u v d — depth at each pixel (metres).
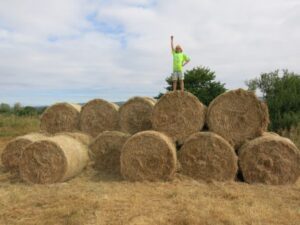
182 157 8.97
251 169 8.72
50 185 8.55
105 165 9.94
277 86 18.45
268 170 8.66
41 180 8.80
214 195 7.55
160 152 8.70
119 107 11.05
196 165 8.87
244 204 6.88
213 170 8.80
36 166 8.84
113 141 9.95
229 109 9.12
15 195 7.55
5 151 10.29
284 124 15.90
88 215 6.22
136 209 6.56
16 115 27.12
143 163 8.79
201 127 9.24
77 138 10.16
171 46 12.48
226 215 6.18
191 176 8.89
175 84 12.45
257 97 9.02
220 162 8.77
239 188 8.12
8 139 17.86
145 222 5.93
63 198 7.25
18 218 6.29
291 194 7.73
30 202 7.09
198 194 7.57
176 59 12.35
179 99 9.30
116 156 9.91
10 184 8.88
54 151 8.79
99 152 9.98
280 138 8.84
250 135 9.06
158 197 7.40
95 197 7.30
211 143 8.81
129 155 8.86
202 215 6.20
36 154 8.85
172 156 8.66
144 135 8.79
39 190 8.07
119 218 6.11
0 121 22.27
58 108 11.44
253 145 8.71
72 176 9.23
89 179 9.26
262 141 8.69
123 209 6.55
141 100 10.80
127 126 10.88
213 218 6.11
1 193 7.82
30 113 29.48
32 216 6.37
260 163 8.69
